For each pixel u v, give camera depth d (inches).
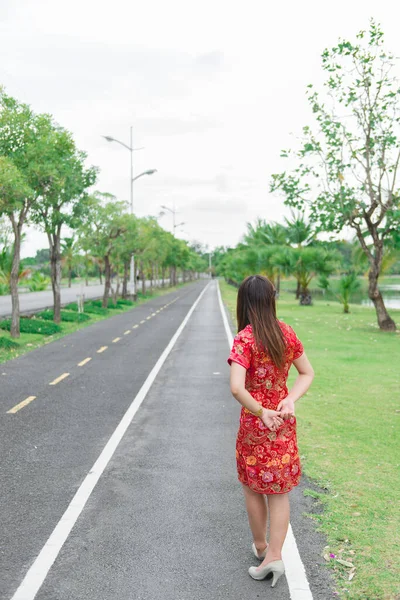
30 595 137.8
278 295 2074.3
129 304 1528.1
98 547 163.2
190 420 313.4
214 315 1151.0
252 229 2274.9
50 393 386.0
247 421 137.8
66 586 142.2
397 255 1210.6
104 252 1291.8
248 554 159.3
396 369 490.0
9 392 389.1
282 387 137.5
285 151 829.8
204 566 152.5
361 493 204.5
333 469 231.0
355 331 850.1
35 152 677.3
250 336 134.2
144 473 227.0
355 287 1293.1
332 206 814.5
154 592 139.5
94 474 225.3
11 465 236.2
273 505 139.7
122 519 182.7
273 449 136.3
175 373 468.4
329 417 319.9
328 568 150.3
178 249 3063.5
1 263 1936.5
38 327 778.8
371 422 308.3
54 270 904.3
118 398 370.6
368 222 851.4
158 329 855.7
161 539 168.6
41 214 834.2
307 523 179.0
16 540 167.5
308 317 1133.1
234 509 191.3
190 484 214.8
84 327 886.4
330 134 802.2
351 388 404.5
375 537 168.4
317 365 510.6
